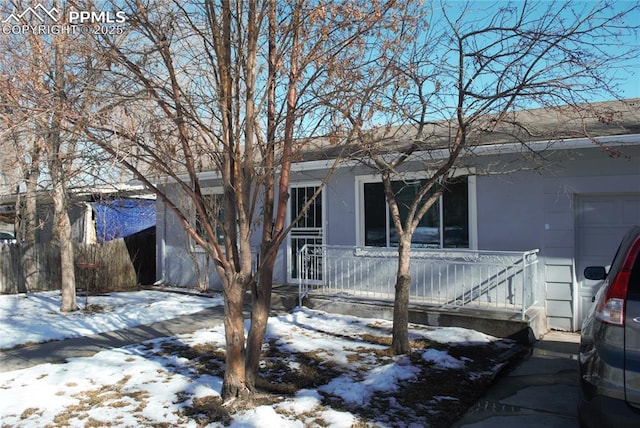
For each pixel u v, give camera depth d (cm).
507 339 714
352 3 467
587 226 791
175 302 1062
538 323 755
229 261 470
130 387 520
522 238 824
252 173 495
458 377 548
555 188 796
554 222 798
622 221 766
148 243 1488
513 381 556
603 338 345
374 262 953
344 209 1022
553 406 481
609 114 579
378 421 432
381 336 723
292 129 485
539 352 671
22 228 1389
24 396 498
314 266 1064
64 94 440
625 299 344
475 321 743
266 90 465
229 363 472
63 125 440
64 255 988
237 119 460
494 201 848
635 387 329
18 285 1288
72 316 931
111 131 414
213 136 466
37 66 548
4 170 735
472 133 619
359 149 522
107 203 1043
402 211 948
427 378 543
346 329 772
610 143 692
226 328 473
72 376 566
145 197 1475
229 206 486
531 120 884
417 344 671
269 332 753
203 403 468
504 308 786
